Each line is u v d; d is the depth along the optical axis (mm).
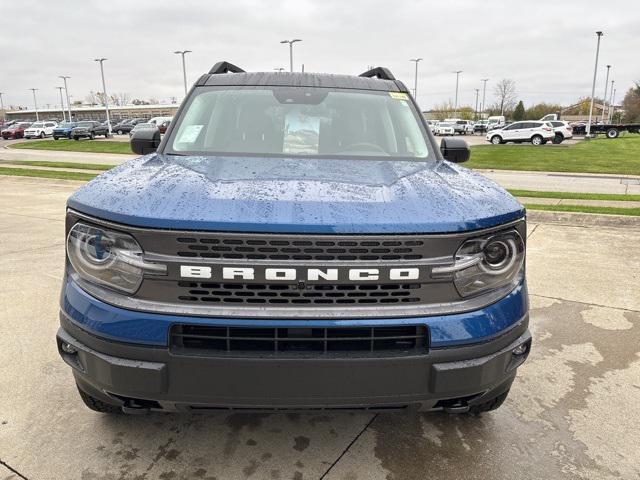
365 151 3033
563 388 3129
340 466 2402
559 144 34969
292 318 1858
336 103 3369
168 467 2365
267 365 1888
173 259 1852
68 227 2076
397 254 1895
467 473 2371
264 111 3244
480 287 2020
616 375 3291
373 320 1891
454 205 2051
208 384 1912
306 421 2750
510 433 2676
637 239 7012
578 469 2406
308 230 1830
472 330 1973
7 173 14375
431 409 2133
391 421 2766
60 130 41312
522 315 2146
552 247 6566
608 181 15273
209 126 3131
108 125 50344
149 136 3357
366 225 1856
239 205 1909
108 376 1952
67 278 2111
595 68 47438
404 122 3334
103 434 2594
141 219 1858
